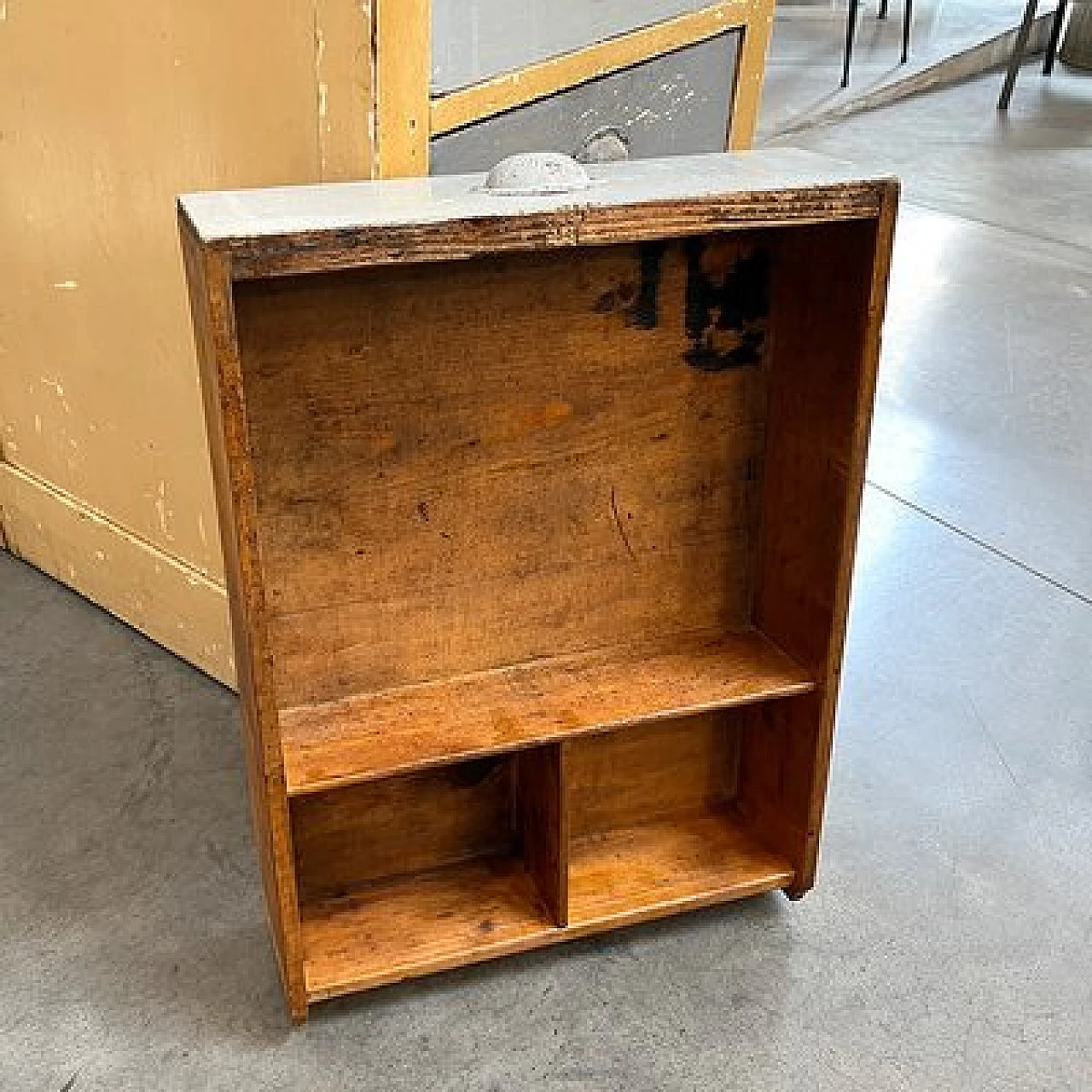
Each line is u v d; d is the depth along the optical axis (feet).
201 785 6.01
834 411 4.44
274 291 4.04
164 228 5.70
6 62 5.99
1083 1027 4.83
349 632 4.69
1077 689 6.85
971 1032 4.80
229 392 3.56
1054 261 13.23
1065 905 5.40
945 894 5.46
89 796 5.92
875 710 6.65
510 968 5.05
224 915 5.26
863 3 25.75
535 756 4.96
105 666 6.90
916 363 10.78
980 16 25.13
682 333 4.66
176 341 5.98
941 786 6.10
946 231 14.06
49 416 7.09
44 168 6.14
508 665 4.99
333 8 4.47
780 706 5.19
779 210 3.94
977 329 11.48
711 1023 4.83
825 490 4.58
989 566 7.99
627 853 5.41
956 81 21.71
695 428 4.85
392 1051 4.68
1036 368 10.72
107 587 7.27
